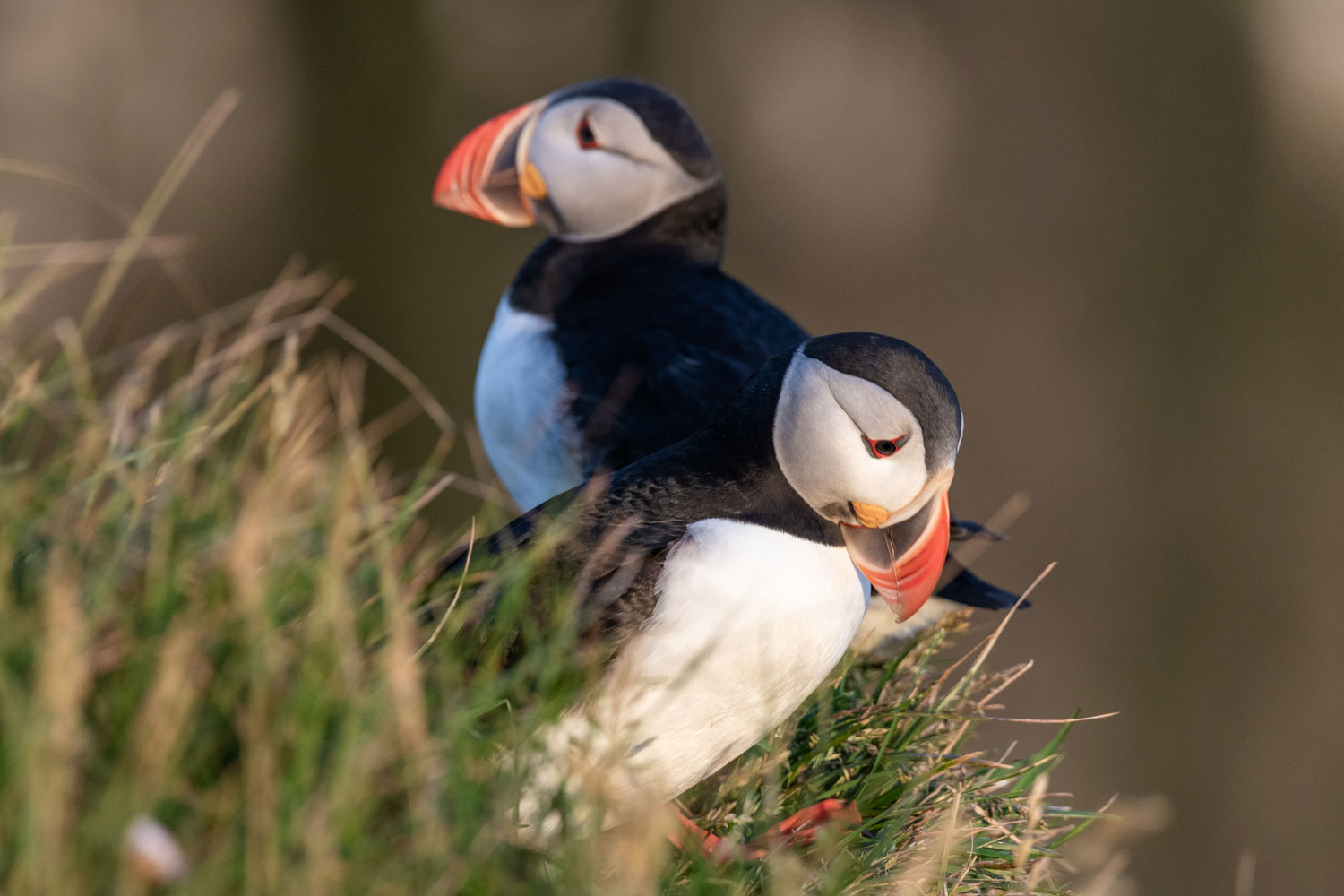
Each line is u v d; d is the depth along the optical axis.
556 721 4.39
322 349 19.23
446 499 15.59
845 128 20.34
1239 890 5.17
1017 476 19.23
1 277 5.10
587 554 4.88
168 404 4.89
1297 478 19.42
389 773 3.83
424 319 19.81
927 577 5.13
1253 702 18.61
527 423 7.30
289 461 4.68
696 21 20.55
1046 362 19.72
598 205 7.58
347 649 3.75
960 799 5.25
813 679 5.12
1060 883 6.06
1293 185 20.31
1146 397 19.53
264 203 20.25
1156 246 19.95
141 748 3.41
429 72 20.52
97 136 19.77
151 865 3.19
